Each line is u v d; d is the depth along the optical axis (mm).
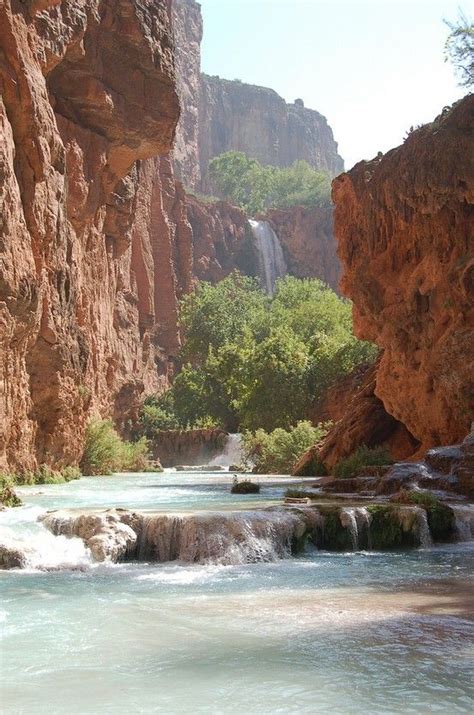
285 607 10977
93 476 38031
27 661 8508
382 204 31781
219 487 29016
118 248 50281
